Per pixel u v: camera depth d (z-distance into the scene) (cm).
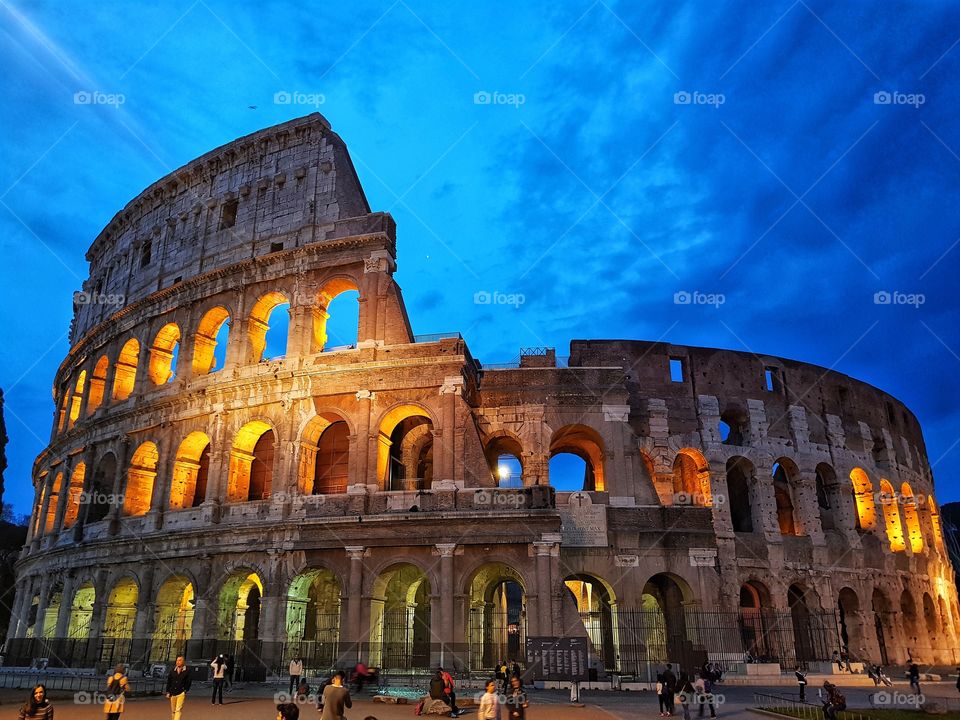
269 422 5419
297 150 6359
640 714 3403
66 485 6781
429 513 4791
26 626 6712
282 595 4897
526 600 4625
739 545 6231
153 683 4516
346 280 5784
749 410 6819
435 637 4581
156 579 5416
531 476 5628
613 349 6694
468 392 5491
